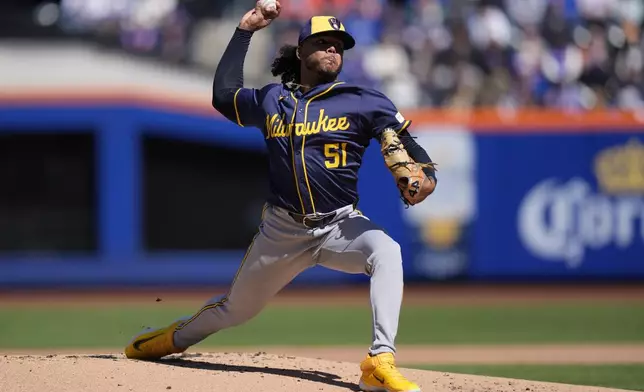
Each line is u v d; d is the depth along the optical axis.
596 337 41.44
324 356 34.28
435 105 60.59
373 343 17.73
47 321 47.22
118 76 59.28
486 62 61.28
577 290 59.66
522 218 59.66
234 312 19.58
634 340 40.31
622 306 52.97
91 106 59.12
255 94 18.92
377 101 17.92
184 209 62.56
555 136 59.38
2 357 20.89
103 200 59.62
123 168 59.41
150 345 20.75
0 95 59.00
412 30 62.47
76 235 61.84
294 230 18.44
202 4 60.84
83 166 61.94
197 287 60.94
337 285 62.03
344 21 62.28
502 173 59.47
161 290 59.91
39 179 61.94
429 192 17.67
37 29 59.53
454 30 62.09
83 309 52.09
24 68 59.25
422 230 59.62
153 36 60.19
